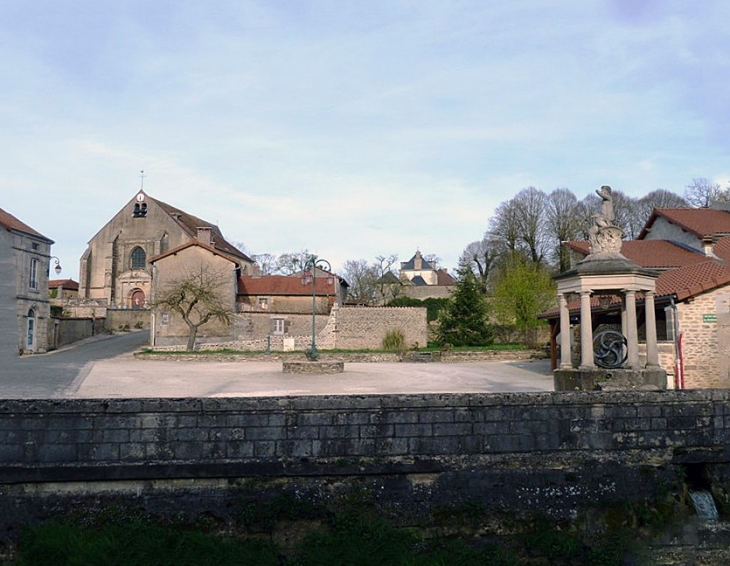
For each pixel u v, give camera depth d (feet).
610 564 24.98
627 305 40.14
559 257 170.30
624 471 26.18
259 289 150.30
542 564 25.04
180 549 23.32
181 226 192.34
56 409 24.08
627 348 40.16
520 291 126.82
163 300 120.67
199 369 83.87
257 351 110.73
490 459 25.62
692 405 27.07
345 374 77.20
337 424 25.16
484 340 126.31
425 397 25.71
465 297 128.47
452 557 24.23
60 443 23.94
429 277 331.77
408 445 25.38
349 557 23.81
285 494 24.61
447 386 63.98
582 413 26.37
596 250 42.04
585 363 40.11
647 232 113.91
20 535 23.38
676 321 54.39
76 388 57.82
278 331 140.36
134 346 130.41
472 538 24.99
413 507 25.05
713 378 53.78
